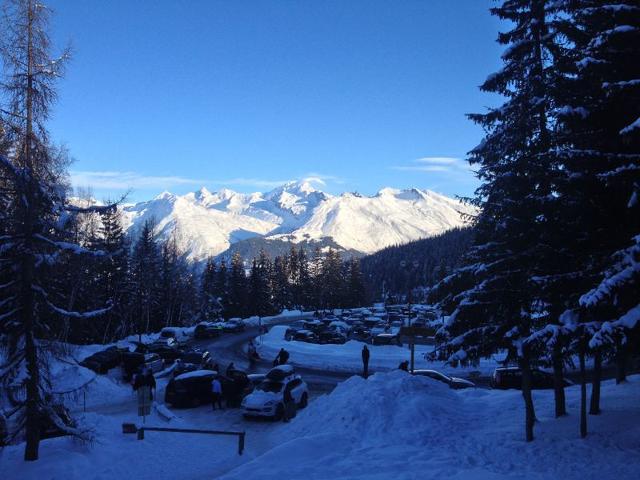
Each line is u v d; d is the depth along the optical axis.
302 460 14.10
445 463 13.53
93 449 16.06
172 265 80.06
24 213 14.45
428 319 74.94
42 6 14.74
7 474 13.77
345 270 145.88
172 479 14.79
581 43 15.48
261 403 23.78
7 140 14.33
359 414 17.98
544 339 13.64
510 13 16.78
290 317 114.81
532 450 14.20
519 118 16.03
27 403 14.65
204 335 68.62
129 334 70.69
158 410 23.53
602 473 12.15
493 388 30.03
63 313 15.01
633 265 11.68
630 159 12.87
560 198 14.87
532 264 15.29
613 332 11.61
